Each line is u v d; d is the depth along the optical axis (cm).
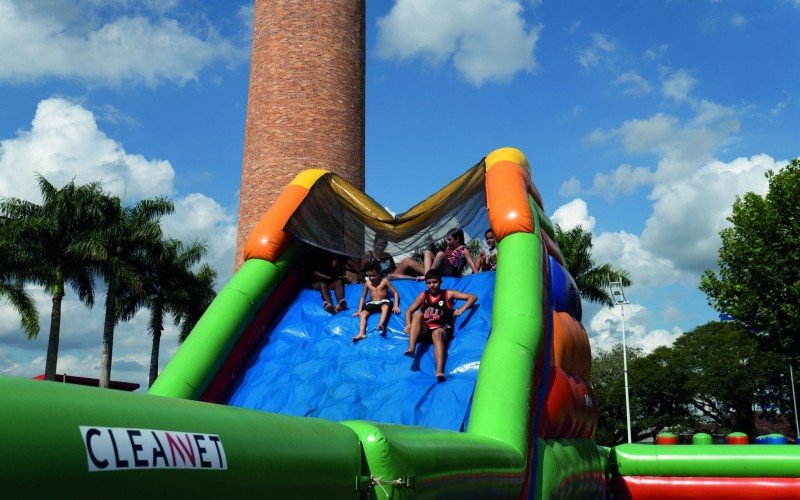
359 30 1862
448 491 457
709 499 1125
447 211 1001
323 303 947
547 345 778
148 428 247
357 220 1058
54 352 2839
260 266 934
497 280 783
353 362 815
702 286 2664
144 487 237
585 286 3700
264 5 1814
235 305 874
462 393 726
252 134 1773
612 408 5406
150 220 3131
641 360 5391
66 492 211
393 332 861
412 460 410
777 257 2425
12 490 197
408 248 1063
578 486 828
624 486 1152
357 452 380
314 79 1755
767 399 4959
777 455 1109
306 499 322
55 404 221
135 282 2966
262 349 891
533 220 836
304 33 1773
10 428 202
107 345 3052
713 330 5219
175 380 775
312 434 347
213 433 277
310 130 1733
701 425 5309
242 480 281
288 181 1711
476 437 552
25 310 2812
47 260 2834
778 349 2519
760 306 2461
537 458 686
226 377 837
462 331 819
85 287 2953
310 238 976
